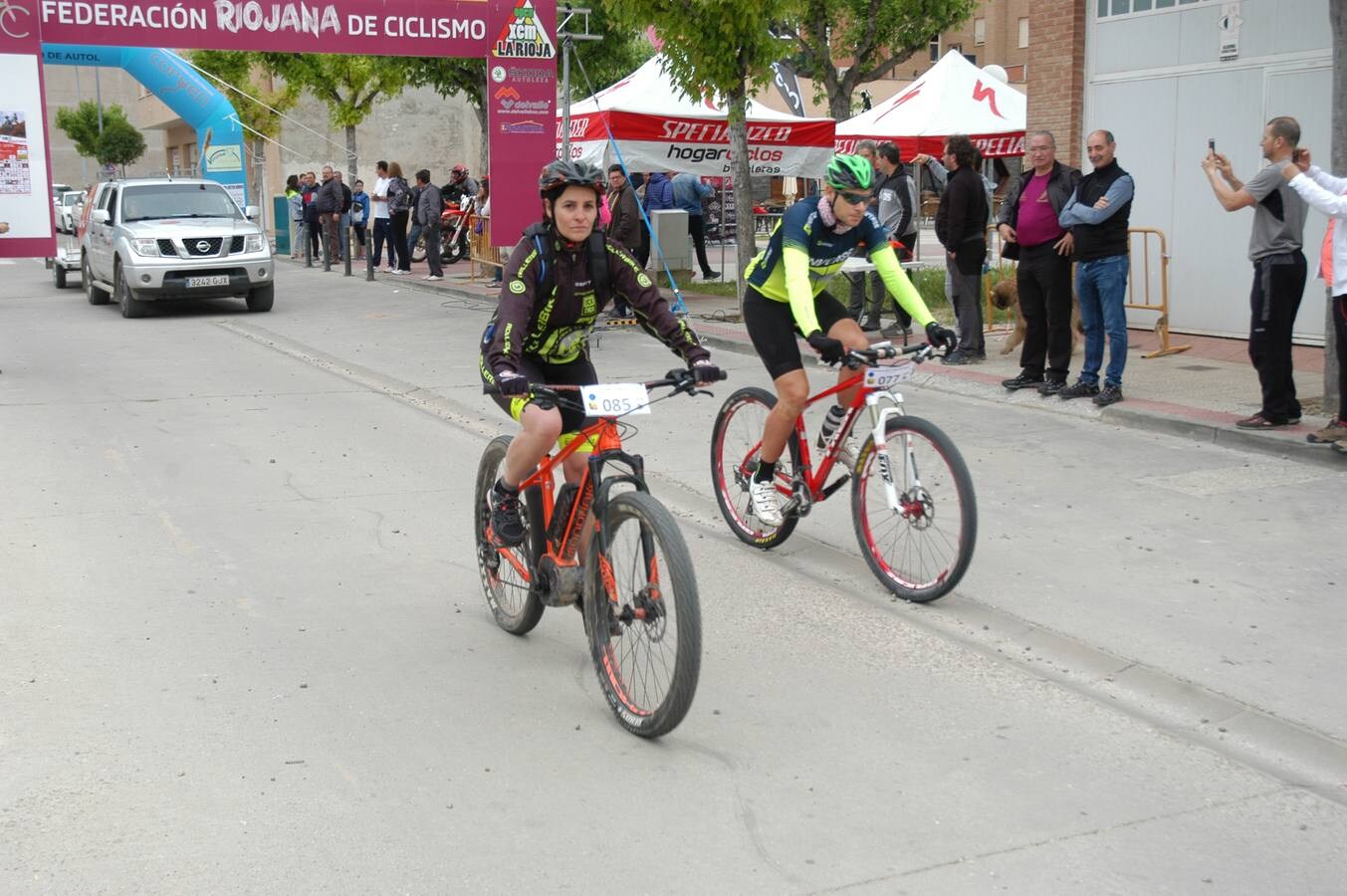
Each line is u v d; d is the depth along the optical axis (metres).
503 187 16.27
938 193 13.40
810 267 5.51
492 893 3.15
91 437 8.59
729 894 3.15
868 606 5.32
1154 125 11.69
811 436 8.20
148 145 58.56
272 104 32.62
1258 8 10.67
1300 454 7.42
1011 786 3.74
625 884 3.20
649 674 4.11
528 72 16.00
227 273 16.09
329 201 22.83
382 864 3.28
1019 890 3.18
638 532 4.05
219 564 5.83
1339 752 3.97
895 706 4.32
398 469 7.72
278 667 4.63
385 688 4.46
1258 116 10.80
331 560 5.92
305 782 3.74
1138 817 3.56
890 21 23.02
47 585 5.51
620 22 13.41
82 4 13.94
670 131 15.30
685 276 19.06
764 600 5.39
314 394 10.35
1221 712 4.26
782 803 3.63
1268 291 7.66
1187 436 8.09
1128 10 11.79
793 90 20.41
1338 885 3.21
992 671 4.62
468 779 3.77
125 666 4.62
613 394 4.06
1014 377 9.81
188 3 14.40
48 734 4.04
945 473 5.10
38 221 12.50
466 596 5.47
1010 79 47.16
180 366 11.87
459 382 10.84
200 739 4.02
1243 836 3.46
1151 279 11.87
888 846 3.39
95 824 3.47
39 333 14.59
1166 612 5.14
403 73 26.05
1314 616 5.07
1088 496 6.83
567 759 3.91
